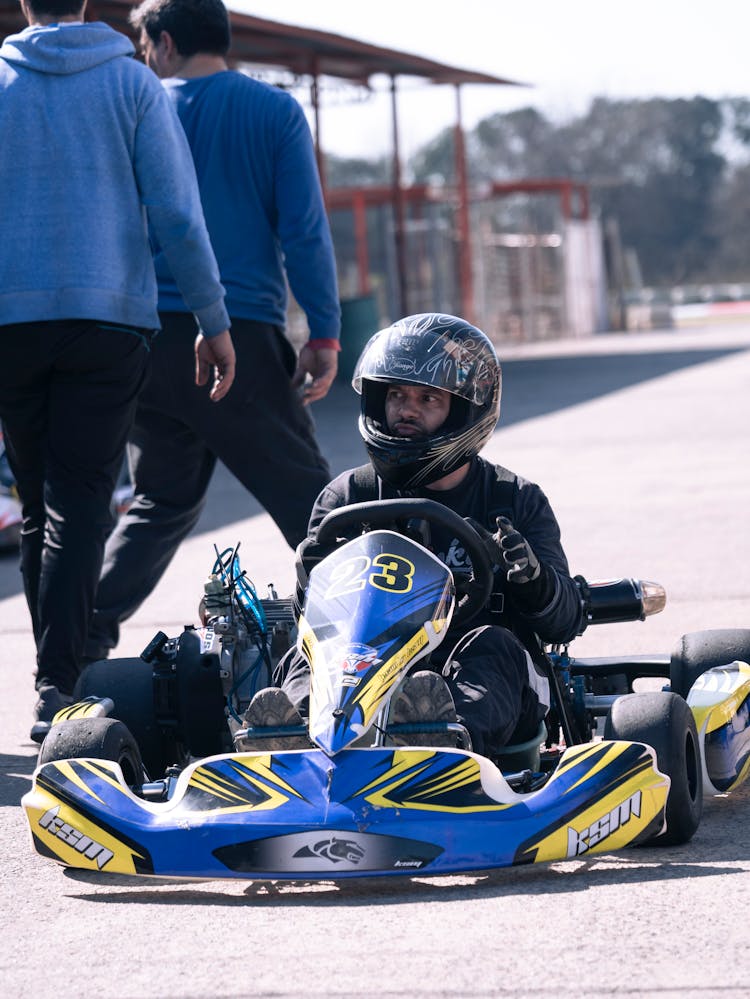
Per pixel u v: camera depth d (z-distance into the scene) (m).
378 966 9.48
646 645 19.95
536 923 10.13
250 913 10.76
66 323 15.77
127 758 12.34
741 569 24.78
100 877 11.98
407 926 10.22
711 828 12.57
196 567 28.58
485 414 12.99
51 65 15.96
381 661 11.38
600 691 15.08
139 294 16.31
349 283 120.38
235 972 9.55
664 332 138.88
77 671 15.99
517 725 12.58
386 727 11.25
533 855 10.60
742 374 70.56
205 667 13.82
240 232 18.48
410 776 10.76
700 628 20.86
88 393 16.02
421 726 11.17
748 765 13.52
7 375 16.06
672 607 22.28
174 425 18.72
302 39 63.12
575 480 37.19
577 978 9.14
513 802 10.79
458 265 118.69
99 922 10.79
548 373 80.69
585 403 59.72
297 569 12.91
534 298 133.00
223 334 16.97
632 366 82.88
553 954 9.55
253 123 18.52
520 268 132.00
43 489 16.67
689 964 9.31
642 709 11.76
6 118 15.87
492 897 10.77
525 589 12.44
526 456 42.72
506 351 111.75
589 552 27.16
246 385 18.30
